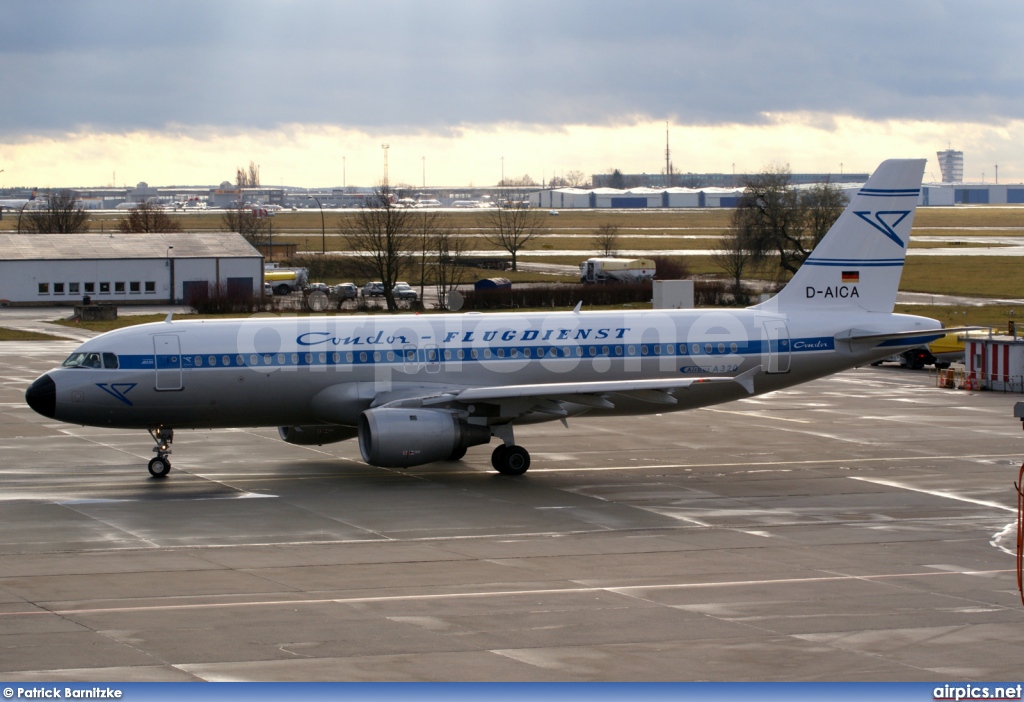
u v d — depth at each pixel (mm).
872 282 128875
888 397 180125
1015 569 81062
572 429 147375
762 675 57375
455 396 109375
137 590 73125
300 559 82188
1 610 68250
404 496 105562
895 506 102875
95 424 111062
